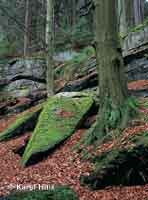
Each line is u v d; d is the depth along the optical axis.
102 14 11.95
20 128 15.40
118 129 10.68
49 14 18.66
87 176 8.75
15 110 21.31
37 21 36.47
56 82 21.95
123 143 9.27
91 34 28.77
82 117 13.42
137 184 8.33
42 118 13.65
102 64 11.84
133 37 19.83
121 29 23.52
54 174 10.01
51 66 18.41
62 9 36.94
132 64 18.80
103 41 11.85
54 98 14.94
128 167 8.45
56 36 30.12
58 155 11.54
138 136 9.21
